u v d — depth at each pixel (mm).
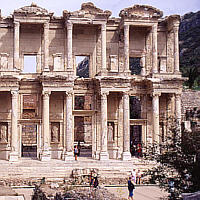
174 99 52281
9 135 48625
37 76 47500
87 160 47094
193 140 23750
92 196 24484
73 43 50969
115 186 39625
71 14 47844
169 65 53312
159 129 52188
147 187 39125
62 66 50469
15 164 44281
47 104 46719
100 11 48781
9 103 48719
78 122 68812
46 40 47656
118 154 50469
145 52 52781
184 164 23031
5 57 48812
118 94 50781
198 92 59812
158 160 23922
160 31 53406
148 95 51469
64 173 43094
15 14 47219
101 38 48750
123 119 48125
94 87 49969
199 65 105938
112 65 51125
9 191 33562
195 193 19703
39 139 48594
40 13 47312
